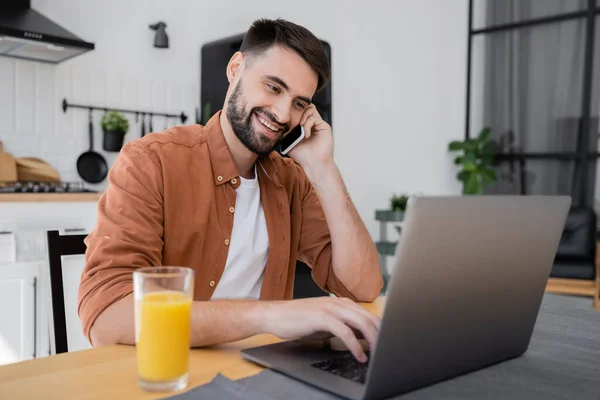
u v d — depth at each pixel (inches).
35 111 116.6
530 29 211.2
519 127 215.5
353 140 179.9
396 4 192.5
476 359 29.3
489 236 27.1
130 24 129.5
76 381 26.8
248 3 151.9
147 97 133.2
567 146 205.5
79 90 122.3
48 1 116.2
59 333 42.8
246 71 46.8
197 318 32.4
